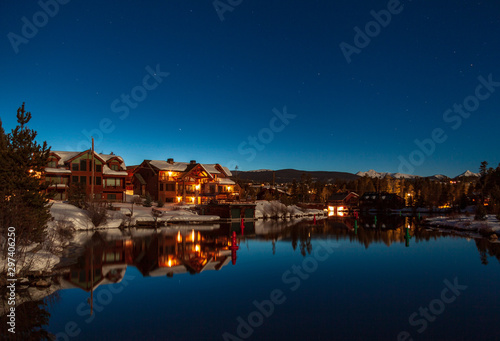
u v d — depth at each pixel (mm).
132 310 14938
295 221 67250
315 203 105875
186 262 25375
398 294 17641
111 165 71188
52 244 26844
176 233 43375
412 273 22406
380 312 14906
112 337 12125
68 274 21344
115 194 69250
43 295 17031
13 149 23812
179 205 73062
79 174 64312
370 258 27797
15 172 23344
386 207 99312
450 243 36656
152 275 21312
